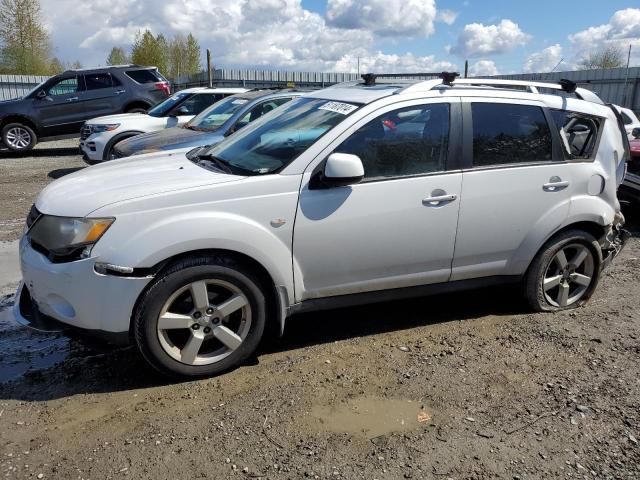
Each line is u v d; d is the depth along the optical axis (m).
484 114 4.16
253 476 2.70
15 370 3.73
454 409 3.27
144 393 3.43
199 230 3.34
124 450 2.88
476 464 2.80
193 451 2.87
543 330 4.32
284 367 3.75
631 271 5.85
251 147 4.08
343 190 3.71
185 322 3.45
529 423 3.14
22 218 7.83
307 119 4.11
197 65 60.12
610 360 3.86
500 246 4.27
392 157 3.88
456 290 4.32
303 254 3.67
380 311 4.70
